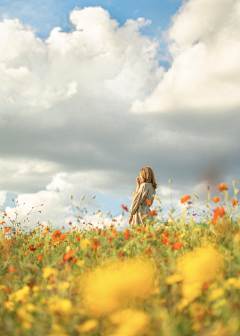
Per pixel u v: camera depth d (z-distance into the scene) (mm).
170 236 3119
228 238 2465
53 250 3283
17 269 2504
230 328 1247
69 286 1918
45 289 2039
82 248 2604
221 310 1470
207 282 1862
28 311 1646
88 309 1638
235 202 2871
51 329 1431
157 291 1695
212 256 2057
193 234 2990
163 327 1295
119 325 1352
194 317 1443
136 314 1310
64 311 1456
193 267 1919
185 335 1367
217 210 2676
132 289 1649
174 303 1673
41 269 2658
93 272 2197
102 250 2861
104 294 1643
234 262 2102
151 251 2467
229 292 1743
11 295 1930
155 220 3422
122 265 2273
